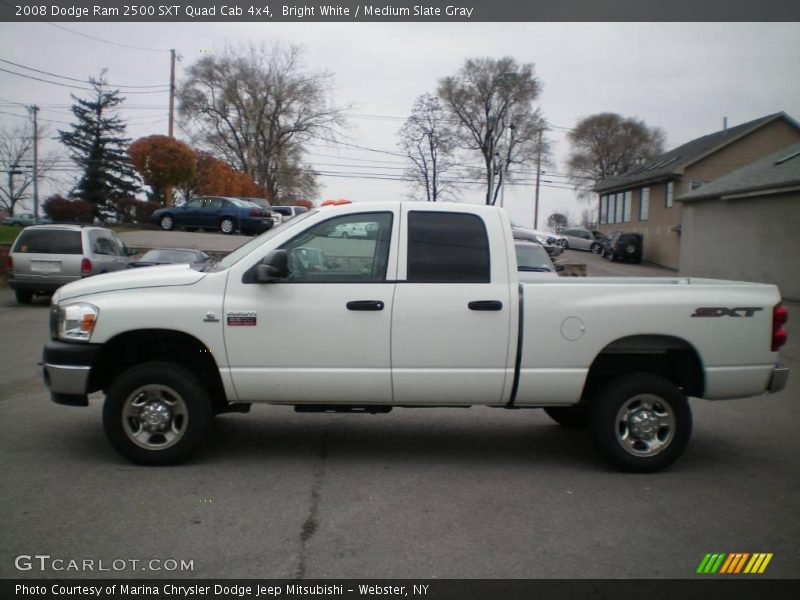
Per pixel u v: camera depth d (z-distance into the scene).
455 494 4.95
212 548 4.00
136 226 35.69
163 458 5.31
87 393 5.28
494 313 5.23
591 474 5.46
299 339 5.18
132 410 5.28
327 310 5.18
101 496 4.74
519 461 5.77
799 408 7.96
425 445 6.20
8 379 8.43
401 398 5.32
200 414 5.28
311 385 5.24
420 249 5.30
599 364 5.70
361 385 5.25
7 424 6.47
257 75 50.69
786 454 6.08
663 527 4.41
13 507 4.53
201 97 50.44
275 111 51.09
